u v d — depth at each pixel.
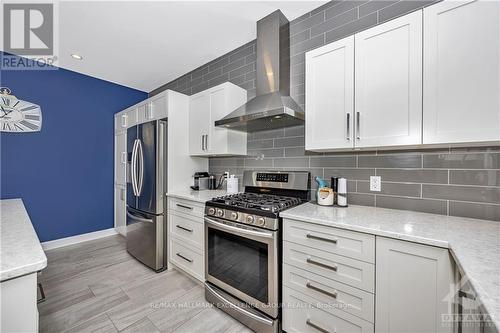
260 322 1.45
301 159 2.00
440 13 1.11
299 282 1.34
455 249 0.82
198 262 2.01
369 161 1.63
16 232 0.99
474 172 1.26
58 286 2.01
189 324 1.55
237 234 1.57
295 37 2.02
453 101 1.08
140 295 1.88
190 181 2.62
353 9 1.71
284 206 1.56
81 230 3.19
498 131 0.98
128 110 3.15
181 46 2.46
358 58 1.38
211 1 1.79
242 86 2.48
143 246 2.44
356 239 1.12
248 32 2.21
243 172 2.47
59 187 3.00
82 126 3.19
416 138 1.18
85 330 1.47
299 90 1.99
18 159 2.68
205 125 2.39
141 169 2.45
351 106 1.40
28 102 2.73
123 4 1.79
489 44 0.99
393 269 1.02
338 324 1.19
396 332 1.01
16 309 0.67
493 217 1.20
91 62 2.82
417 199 1.44
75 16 1.93
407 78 1.21
